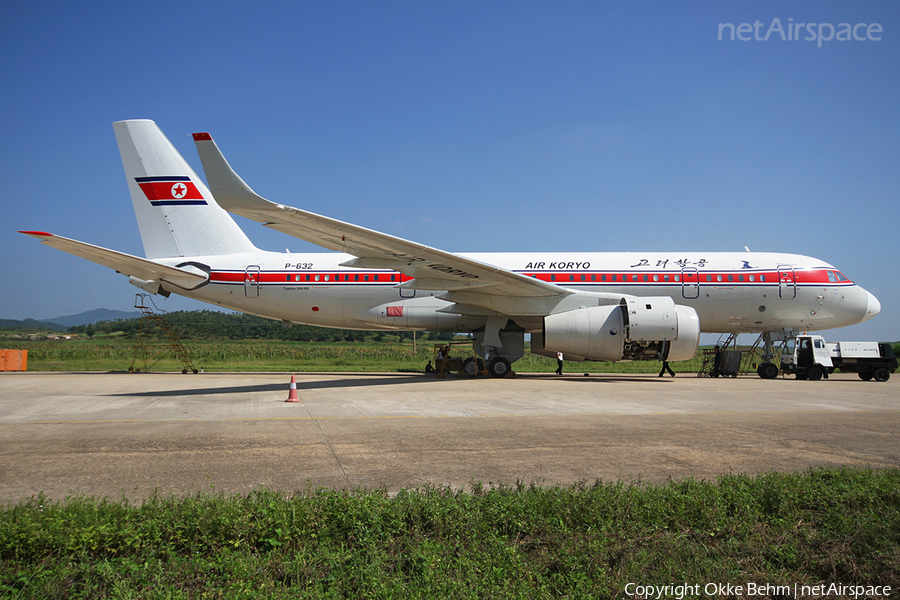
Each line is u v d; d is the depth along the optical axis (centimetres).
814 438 891
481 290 1962
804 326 2208
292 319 2261
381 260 1773
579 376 2361
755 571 422
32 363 3253
